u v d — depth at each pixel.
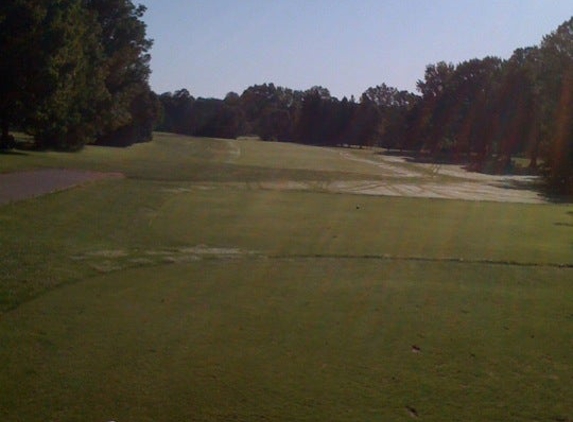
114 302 10.02
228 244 15.85
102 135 70.94
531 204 31.09
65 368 7.28
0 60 41.91
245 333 8.66
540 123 59.62
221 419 6.16
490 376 7.34
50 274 11.41
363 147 117.81
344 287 11.41
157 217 19.91
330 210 24.02
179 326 8.89
